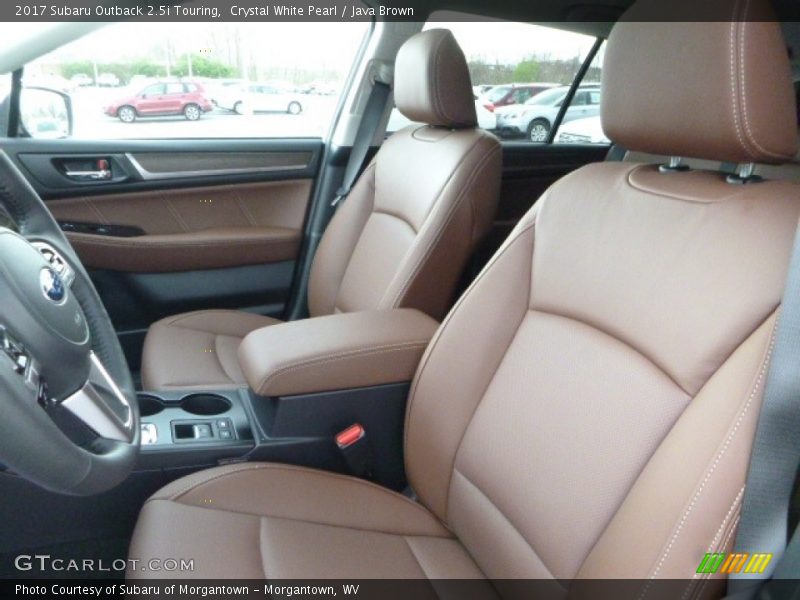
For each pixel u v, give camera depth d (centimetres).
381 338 131
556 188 116
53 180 191
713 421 77
